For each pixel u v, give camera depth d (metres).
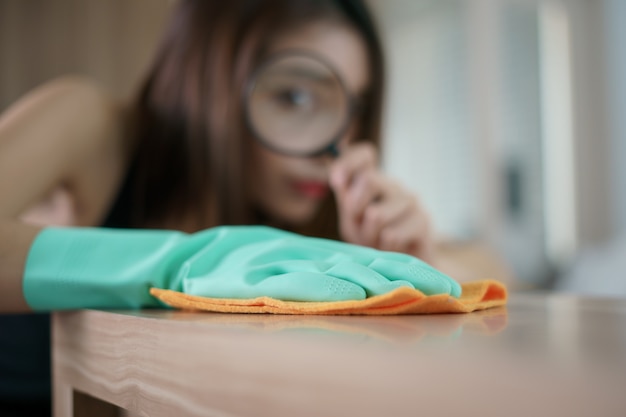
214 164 1.11
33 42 1.89
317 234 1.25
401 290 0.30
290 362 0.20
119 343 0.34
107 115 1.04
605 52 3.02
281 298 0.34
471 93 2.67
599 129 3.01
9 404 0.77
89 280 0.41
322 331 0.24
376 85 1.25
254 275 0.37
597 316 0.36
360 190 0.96
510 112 2.81
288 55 0.91
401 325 0.27
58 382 0.45
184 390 0.26
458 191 2.64
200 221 1.13
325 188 1.13
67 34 1.93
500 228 2.70
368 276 0.34
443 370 0.16
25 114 0.85
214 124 1.11
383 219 0.94
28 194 0.78
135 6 2.00
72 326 0.43
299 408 0.20
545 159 2.90
